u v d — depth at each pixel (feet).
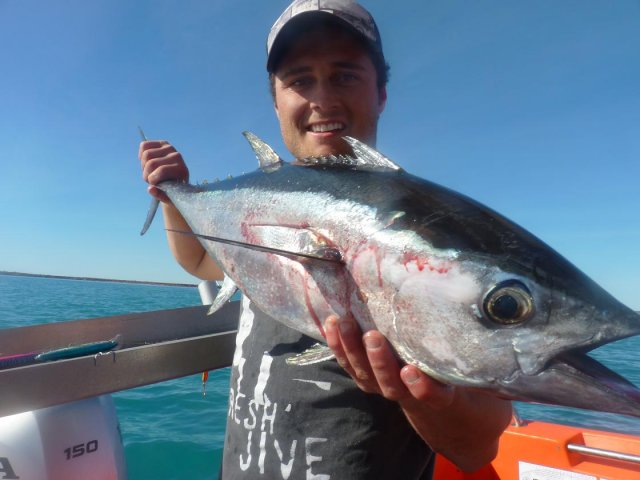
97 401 2.10
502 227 1.24
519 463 2.48
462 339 1.16
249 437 1.59
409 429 1.53
